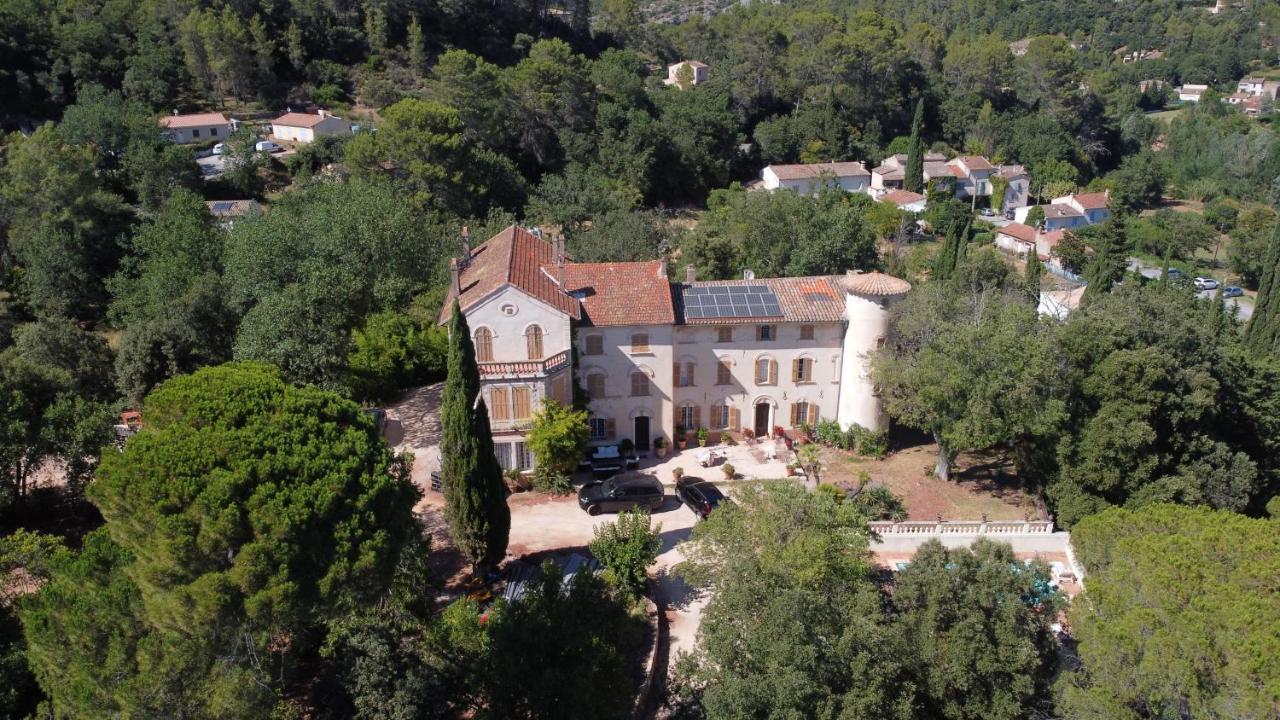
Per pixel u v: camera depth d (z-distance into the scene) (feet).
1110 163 549.13
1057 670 102.83
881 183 452.76
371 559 86.84
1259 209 440.04
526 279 165.48
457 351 125.29
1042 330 168.14
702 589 135.13
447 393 126.72
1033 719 95.30
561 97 411.34
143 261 242.78
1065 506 158.20
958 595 98.99
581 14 597.11
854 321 178.19
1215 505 158.92
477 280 171.53
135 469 84.02
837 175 436.76
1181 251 420.77
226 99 436.35
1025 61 552.41
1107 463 155.43
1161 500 152.87
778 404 185.47
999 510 164.66
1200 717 79.20
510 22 556.10
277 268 187.93
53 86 376.27
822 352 182.70
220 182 341.82
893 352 176.45
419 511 153.17
